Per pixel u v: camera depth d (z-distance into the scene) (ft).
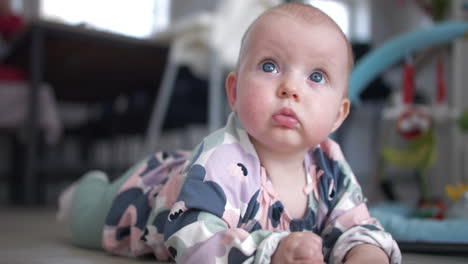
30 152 8.29
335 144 2.52
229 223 2.06
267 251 1.77
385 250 2.17
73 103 12.60
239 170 2.16
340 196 2.39
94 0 14.11
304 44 2.08
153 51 8.38
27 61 9.29
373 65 5.27
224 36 7.63
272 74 2.09
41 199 10.49
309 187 2.36
